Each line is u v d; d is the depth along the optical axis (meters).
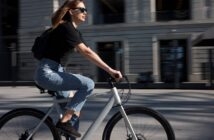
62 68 5.07
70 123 5.07
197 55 29.67
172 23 31.70
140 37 32.53
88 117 10.27
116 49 30.84
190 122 9.36
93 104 12.87
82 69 28.70
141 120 5.05
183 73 29.94
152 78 27.47
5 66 30.42
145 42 32.31
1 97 18.23
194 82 27.27
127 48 32.78
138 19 32.78
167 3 32.34
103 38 33.53
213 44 23.00
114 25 33.22
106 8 34.28
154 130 5.03
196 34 31.03
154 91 21.62
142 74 27.53
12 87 26.89
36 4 35.50
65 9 5.01
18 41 36.59
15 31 39.28
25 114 5.20
